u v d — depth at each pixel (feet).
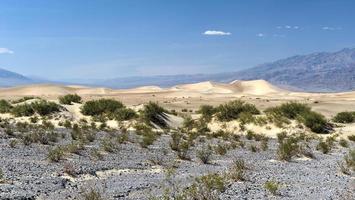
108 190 50.93
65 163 67.82
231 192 51.26
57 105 171.22
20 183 52.95
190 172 66.90
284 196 50.78
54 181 55.16
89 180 58.29
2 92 593.42
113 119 159.33
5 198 44.70
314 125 144.87
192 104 310.65
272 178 63.41
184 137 126.11
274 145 115.03
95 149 86.84
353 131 144.87
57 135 109.60
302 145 111.55
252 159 85.56
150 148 96.68
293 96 543.39
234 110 161.58
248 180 60.85
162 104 299.58
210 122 159.02
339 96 509.35
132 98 410.11
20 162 67.56
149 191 51.29
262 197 49.65
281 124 148.87
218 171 68.13
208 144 108.06
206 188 50.29
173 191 50.60
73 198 46.73
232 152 95.96
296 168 75.61
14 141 91.25
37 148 86.02
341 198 49.75
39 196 47.32
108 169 67.72
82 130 129.49
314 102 306.96
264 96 543.39
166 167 71.36
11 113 168.35
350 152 90.58
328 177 66.59
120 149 91.56
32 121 154.30
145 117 155.84
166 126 155.43
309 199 49.14
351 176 68.80
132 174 64.34
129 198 47.32
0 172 56.54
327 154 98.78
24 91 600.80
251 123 151.94
